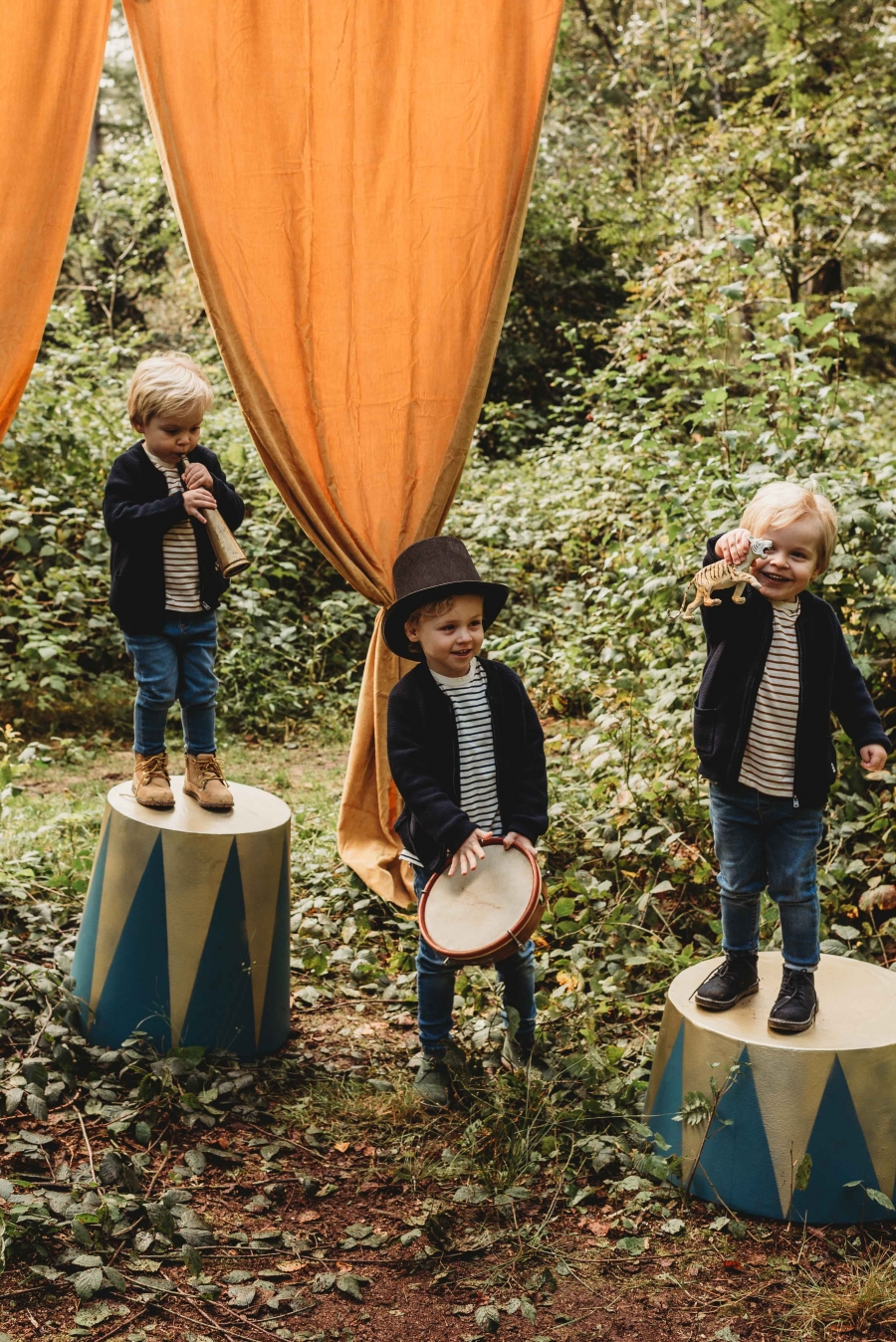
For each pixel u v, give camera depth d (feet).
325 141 13.75
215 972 11.41
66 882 15.14
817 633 9.75
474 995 12.69
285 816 12.16
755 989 10.36
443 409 14.83
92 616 26.84
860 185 43.70
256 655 26.96
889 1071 9.32
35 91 12.03
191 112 13.10
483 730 10.75
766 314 38.63
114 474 11.33
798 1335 7.95
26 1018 11.73
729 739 9.75
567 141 63.26
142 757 12.02
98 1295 8.12
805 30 46.21
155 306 59.77
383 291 14.32
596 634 20.84
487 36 14.06
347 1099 10.96
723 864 10.11
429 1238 8.86
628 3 66.95
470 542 31.76
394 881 15.33
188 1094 10.41
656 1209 9.41
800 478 16.69
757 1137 9.27
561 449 36.17
